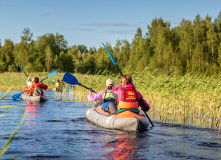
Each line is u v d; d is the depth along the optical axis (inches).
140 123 220.2
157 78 398.6
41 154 153.6
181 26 2930.6
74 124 257.6
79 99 522.0
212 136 210.7
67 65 3248.0
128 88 233.0
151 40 3171.8
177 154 157.6
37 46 3353.8
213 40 2321.6
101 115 255.0
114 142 185.3
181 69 1862.7
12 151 158.7
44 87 517.7
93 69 3666.3
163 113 339.3
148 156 152.5
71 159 144.6
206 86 352.2
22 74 1268.5
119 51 3900.1
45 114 322.3
